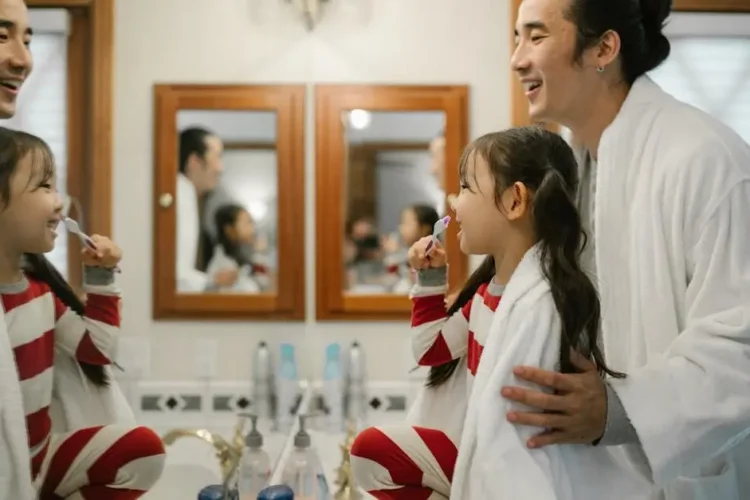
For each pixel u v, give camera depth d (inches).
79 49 47.1
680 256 36.3
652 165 38.0
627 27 39.1
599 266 38.6
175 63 52.1
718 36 63.9
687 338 34.0
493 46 59.9
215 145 54.1
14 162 33.5
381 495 40.6
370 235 58.6
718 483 37.8
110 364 40.8
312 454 50.8
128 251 47.6
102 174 47.3
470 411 31.8
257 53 56.6
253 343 53.5
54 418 36.5
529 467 30.0
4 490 29.9
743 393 32.7
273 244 56.7
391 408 55.2
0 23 36.2
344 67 59.5
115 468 40.0
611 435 32.2
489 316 35.4
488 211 34.4
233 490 46.9
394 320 57.5
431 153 59.5
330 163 58.6
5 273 34.0
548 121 43.2
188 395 48.4
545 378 30.8
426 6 60.2
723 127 38.5
